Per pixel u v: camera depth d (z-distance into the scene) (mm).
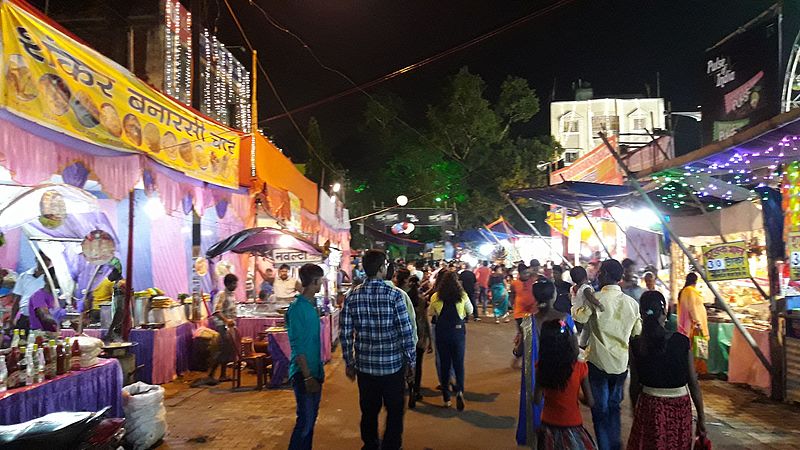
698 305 9391
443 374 7742
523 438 6004
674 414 4223
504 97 37219
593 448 4125
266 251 12203
